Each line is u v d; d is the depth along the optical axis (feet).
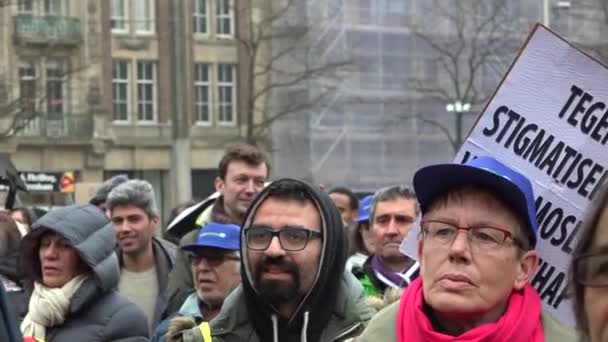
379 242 24.07
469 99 153.89
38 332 19.42
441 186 11.80
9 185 36.70
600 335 8.10
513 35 147.23
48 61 147.23
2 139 120.26
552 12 146.92
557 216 14.08
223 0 158.81
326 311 15.61
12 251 23.30
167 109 156.97
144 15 156.35
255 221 15.70
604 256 8.11
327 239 15.57
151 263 26.89
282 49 152.97
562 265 13.92
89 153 150.71
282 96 155.74
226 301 15.92
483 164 11.97
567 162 14.16
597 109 14.06
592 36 135.03
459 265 11.53
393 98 159.53
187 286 24.82
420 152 161.99
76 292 19.52
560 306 13.82
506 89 14.47
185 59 155.33
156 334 20.52
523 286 11.89
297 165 156.04
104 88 151.74
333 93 156.76
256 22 155.53
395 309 12.23
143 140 155.22
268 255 15.40
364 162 159.84
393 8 159.22
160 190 157.69
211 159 157.48
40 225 19.49
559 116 14.23
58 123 147.84
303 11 153.17
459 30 140.36
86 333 19.40
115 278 19.85
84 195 80.43
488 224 11.56
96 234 19.70
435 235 11.75
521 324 11.57
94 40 150.82
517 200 11.55
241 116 158.30
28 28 145.28
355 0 157.38
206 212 27.48
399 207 23.89
